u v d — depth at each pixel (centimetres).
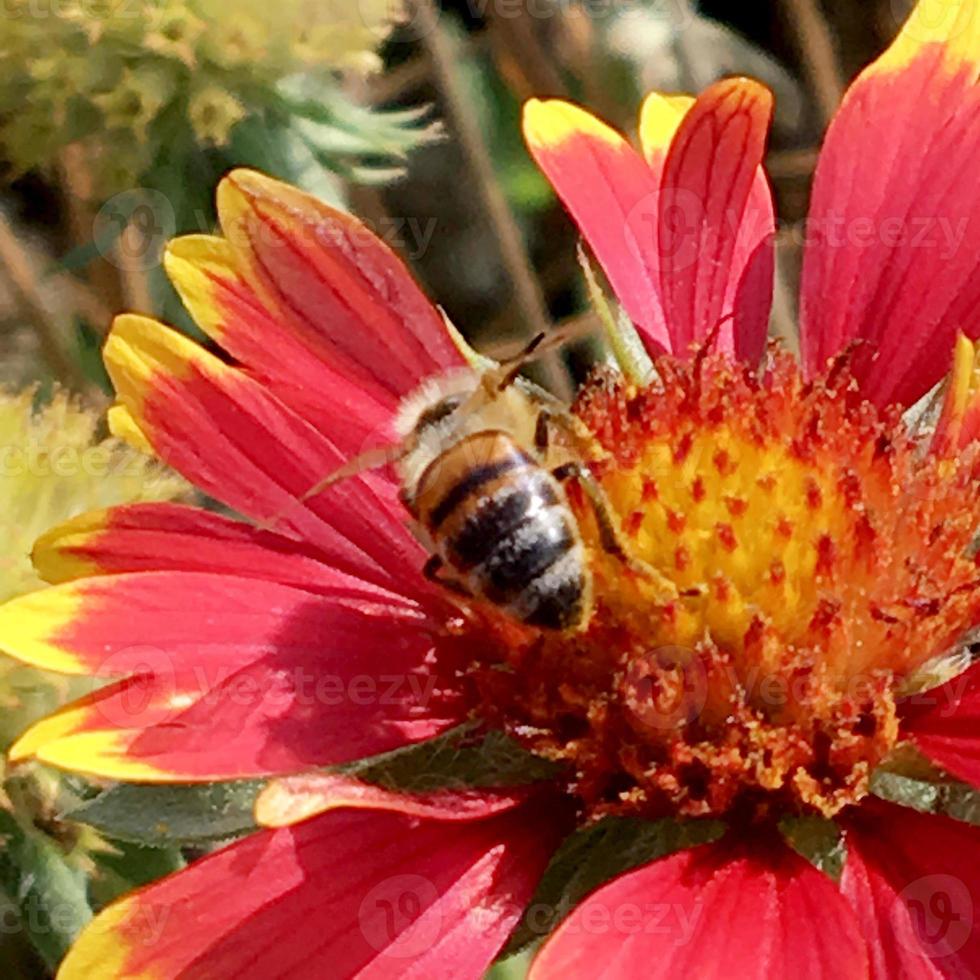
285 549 8
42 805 9
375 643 8
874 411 8
